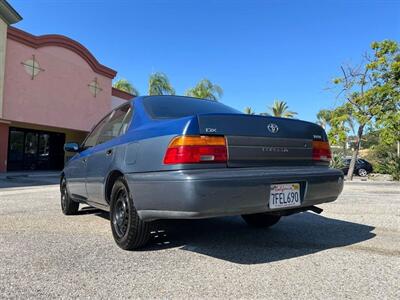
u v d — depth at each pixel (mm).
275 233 4754
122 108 4758
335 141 20828
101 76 23047
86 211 6453
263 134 3629
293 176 3590
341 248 4035
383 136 19219
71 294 2797
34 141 22516
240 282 3029
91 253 3842
